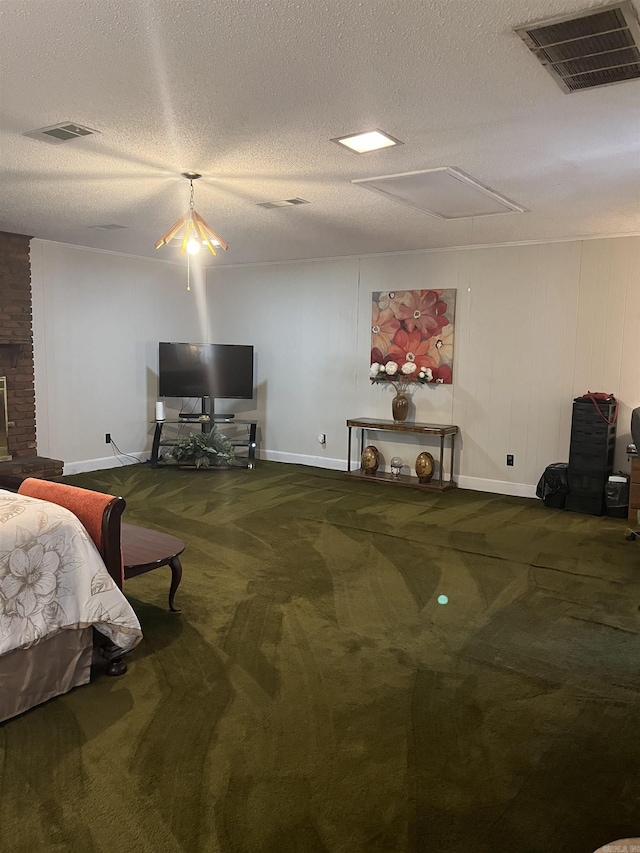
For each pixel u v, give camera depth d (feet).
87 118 8.97
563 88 7.80
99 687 8.17
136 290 22.84
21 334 19.04
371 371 21.36
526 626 10.12
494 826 5.86
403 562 13.01
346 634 9.76
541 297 18.37
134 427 23.29
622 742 7.14
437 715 7.64
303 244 19.65
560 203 13.65
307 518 16.24
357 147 10.17
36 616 7.54
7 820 5.86
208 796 6.20
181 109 8.63
